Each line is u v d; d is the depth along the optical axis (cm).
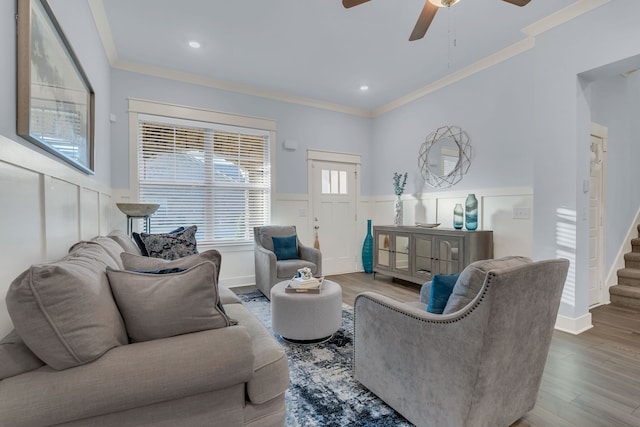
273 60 349
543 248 281
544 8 256
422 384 141
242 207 430
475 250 324
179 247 290
